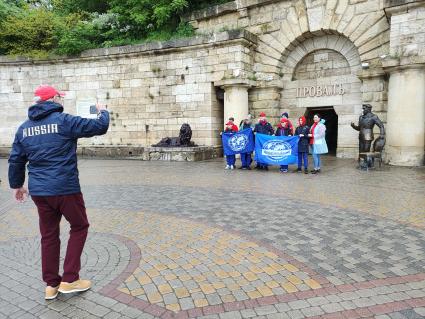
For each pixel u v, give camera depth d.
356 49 16.77
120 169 14.50
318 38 17.81
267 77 18.77
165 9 20.58
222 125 20.27
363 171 12.55
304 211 7.12
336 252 4.97
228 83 18.23
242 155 13.87
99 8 26.31
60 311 3.59
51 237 3.87
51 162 3.73
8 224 6.69
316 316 3.39
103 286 4.07
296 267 4.49
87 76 21.92
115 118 21.64
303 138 12.38
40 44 23.36
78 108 22.22
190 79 19.56
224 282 4.12
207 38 18.56
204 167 14.64
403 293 3.79
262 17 18.75
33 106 3.78
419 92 13.76
